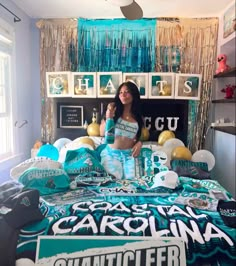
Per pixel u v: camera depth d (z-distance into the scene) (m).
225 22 2.83
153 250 1.24
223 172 2.89
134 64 3.13
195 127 3.16
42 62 3.19
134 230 1.32
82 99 3.18
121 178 2.27
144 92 3.03
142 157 2.46
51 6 2.78
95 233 1.30
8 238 1.27
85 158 2.30
